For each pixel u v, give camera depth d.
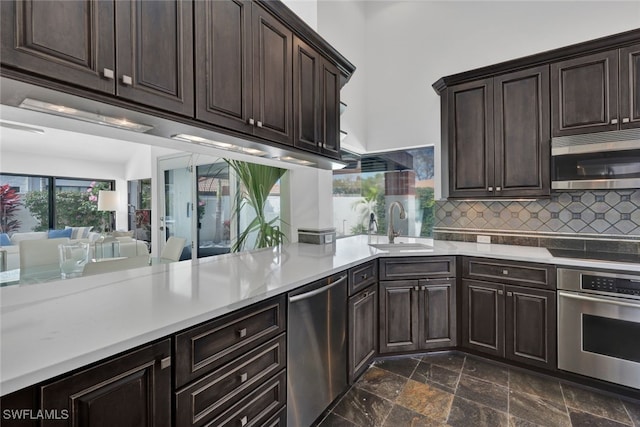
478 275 2.34
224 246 3.70
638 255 2.15
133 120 1.15
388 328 2.34
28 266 2.63
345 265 1.86
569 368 2.01
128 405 0.83
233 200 3.53
